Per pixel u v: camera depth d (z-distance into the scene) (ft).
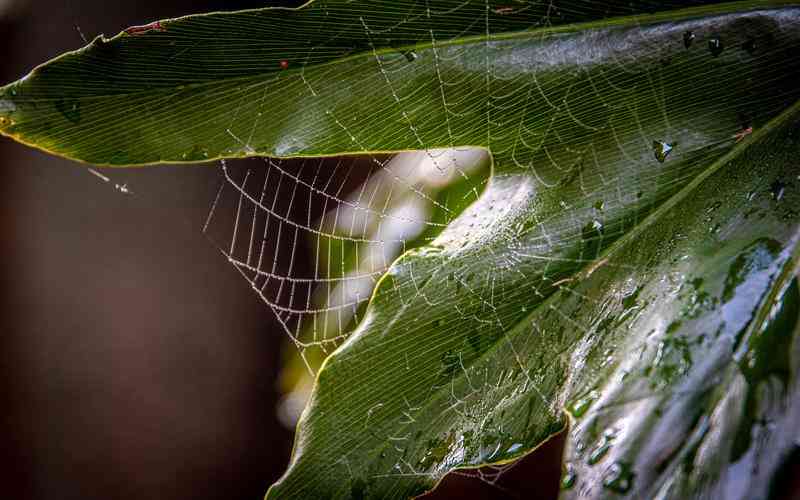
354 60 1.35
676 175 1.35
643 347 1.30
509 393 1.36
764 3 1.33
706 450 1.22
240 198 1.86
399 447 1.36
